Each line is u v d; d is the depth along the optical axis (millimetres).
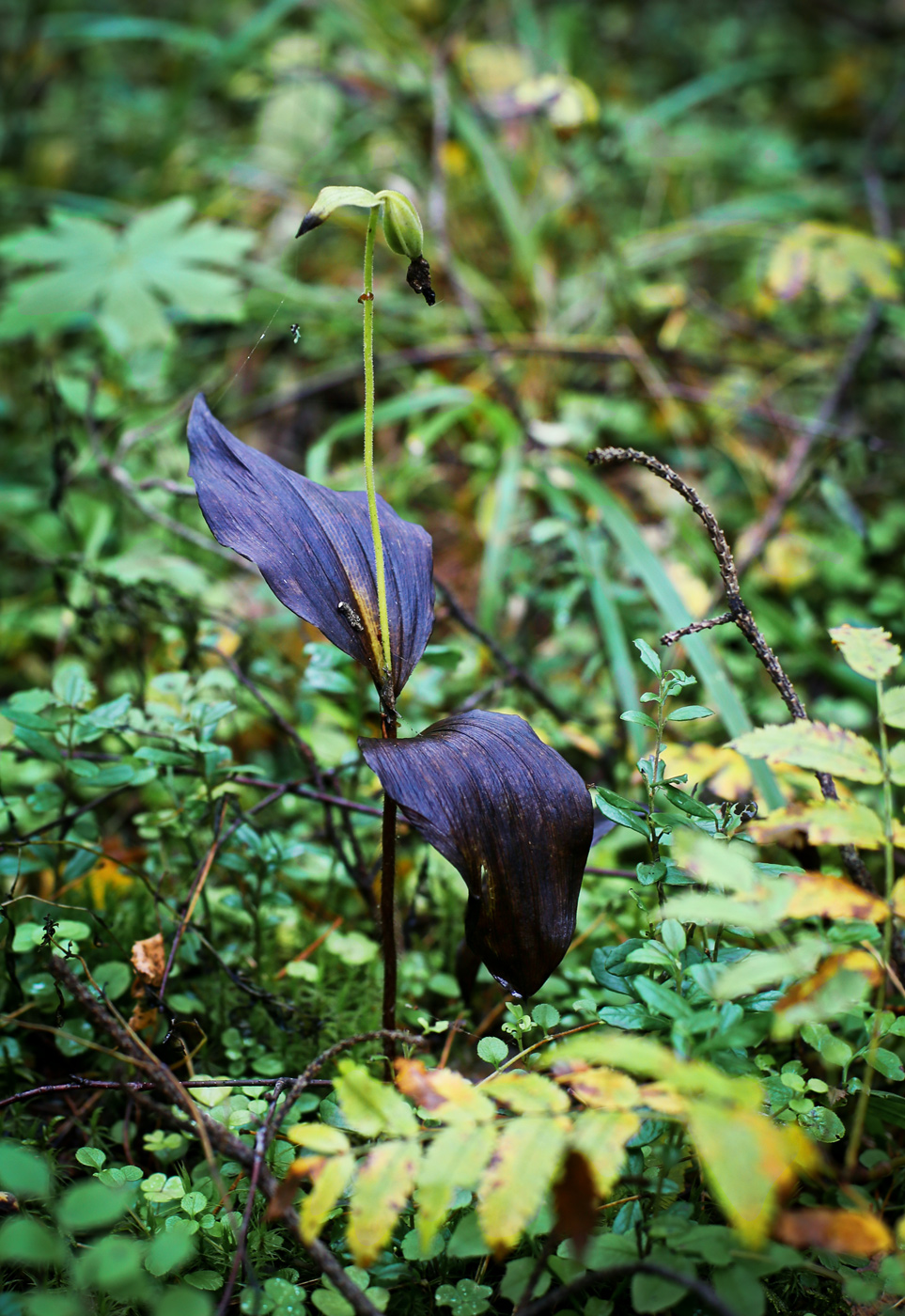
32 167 1751
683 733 962
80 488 1155
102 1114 809
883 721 733
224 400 1309
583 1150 676
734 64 2182
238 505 763
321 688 866
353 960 841
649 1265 694
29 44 1828
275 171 1661
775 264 1211
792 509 1143
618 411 1285
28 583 1146
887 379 1356
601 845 904
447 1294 724
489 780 739
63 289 1158
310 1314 746
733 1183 660
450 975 862
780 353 1444
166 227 1219
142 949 802
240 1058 815
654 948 729
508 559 1021
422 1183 677
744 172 1783
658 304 1304
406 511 1218
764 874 746
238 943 861
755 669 991
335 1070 814
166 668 968
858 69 2158
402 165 1582
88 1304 731
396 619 770
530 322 1383
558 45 1687
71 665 857
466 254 1536
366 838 915
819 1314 743
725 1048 731
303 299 1341
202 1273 735
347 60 1745
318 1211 683
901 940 779
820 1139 742
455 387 1162
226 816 862
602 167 1543
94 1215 663
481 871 730
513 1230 667
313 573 760
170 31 1646
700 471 1258
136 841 939
